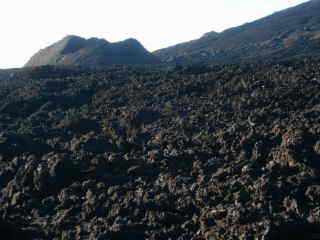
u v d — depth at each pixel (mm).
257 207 24641
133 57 107688
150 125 38438
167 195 27047
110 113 42750
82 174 30688
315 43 102312
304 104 37438
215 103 40781
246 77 45344
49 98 48750
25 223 26922
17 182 30891
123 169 31156
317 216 23641
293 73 44656
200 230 23766
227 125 35812
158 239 23688
